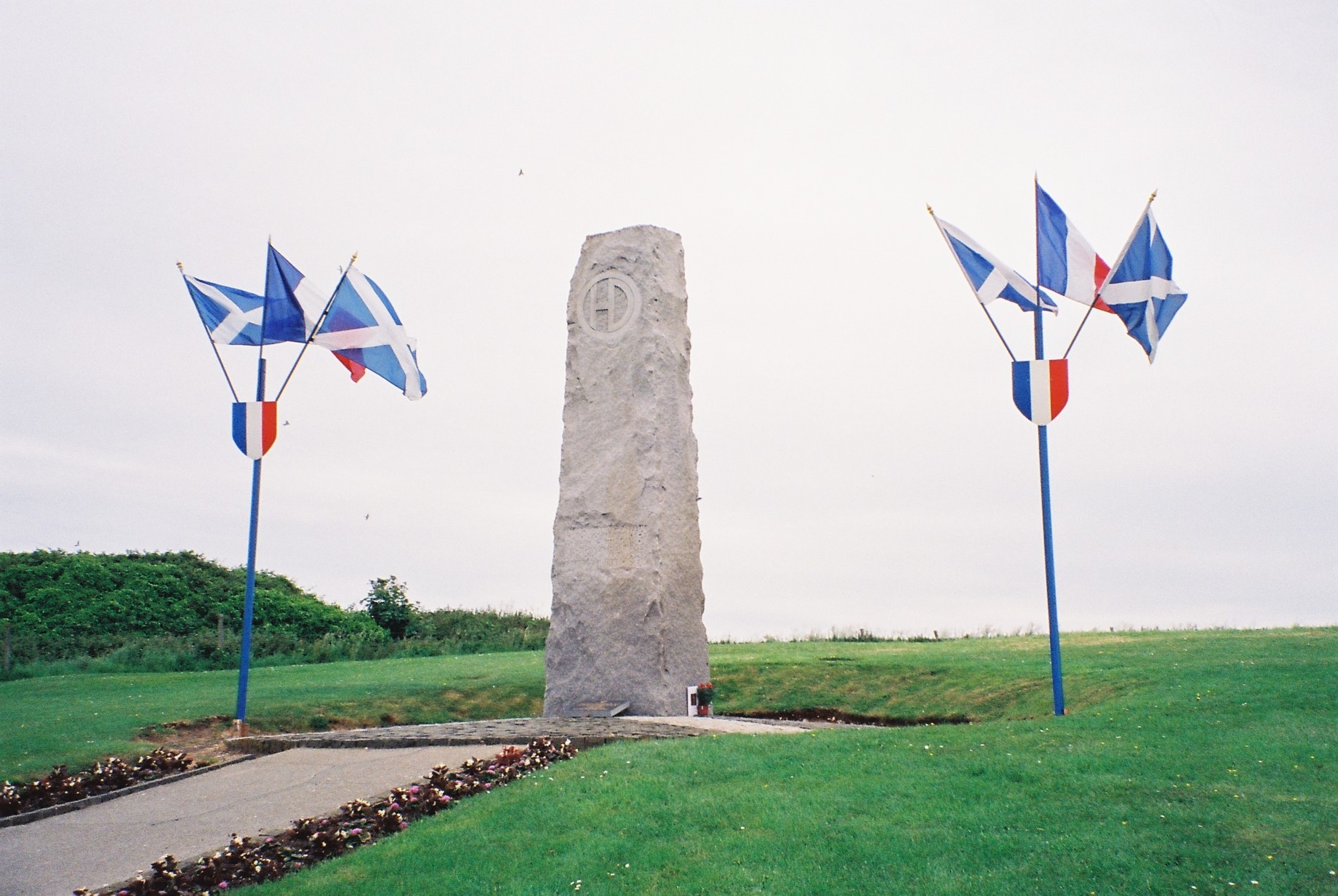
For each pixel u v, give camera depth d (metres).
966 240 14.69
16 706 17.34
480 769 11.87
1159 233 14.30
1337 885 7.40
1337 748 10.20
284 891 8.30
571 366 18.88
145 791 12.19
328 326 16.61
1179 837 8.30
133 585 31.72
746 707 18.72
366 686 19.94
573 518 18.36
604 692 17.64
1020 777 9.98
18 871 9.24
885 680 18.91
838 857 8.34
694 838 8.91
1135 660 17.12
